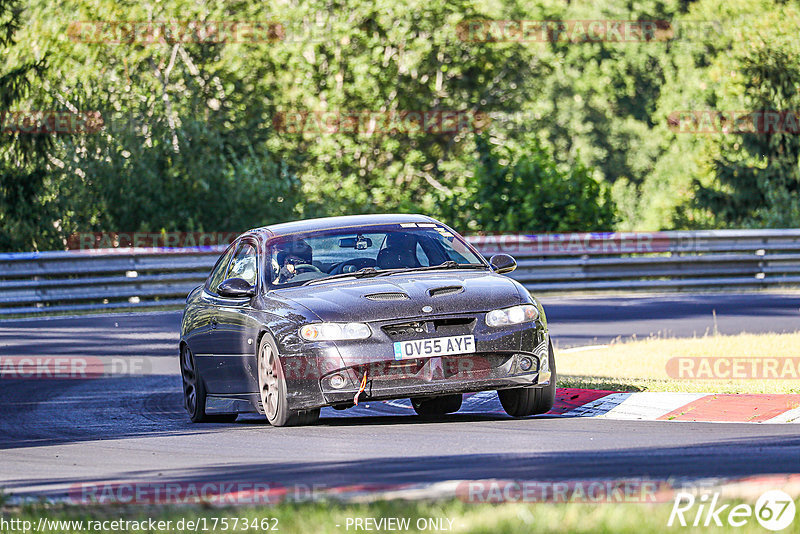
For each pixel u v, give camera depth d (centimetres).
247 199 9862
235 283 3194
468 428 2855
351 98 14275
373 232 3362
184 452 2692
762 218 11862
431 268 3216
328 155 13825
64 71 11481
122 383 4494
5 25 10712
